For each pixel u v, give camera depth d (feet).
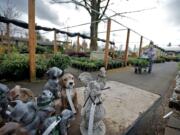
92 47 50.37
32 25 17.39
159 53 78.23
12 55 20.77
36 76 19.29
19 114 4.79
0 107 6.14
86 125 7.49
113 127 9.08
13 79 17.92
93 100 7.06
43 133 5.18
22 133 3.82
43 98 6.19
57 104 8.68
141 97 15.30
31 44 17.58
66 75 8.98
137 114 11.28
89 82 7.25
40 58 22.56
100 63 29.91
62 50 55.77
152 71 34.32
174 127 9.54
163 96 16.48
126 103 13.28
